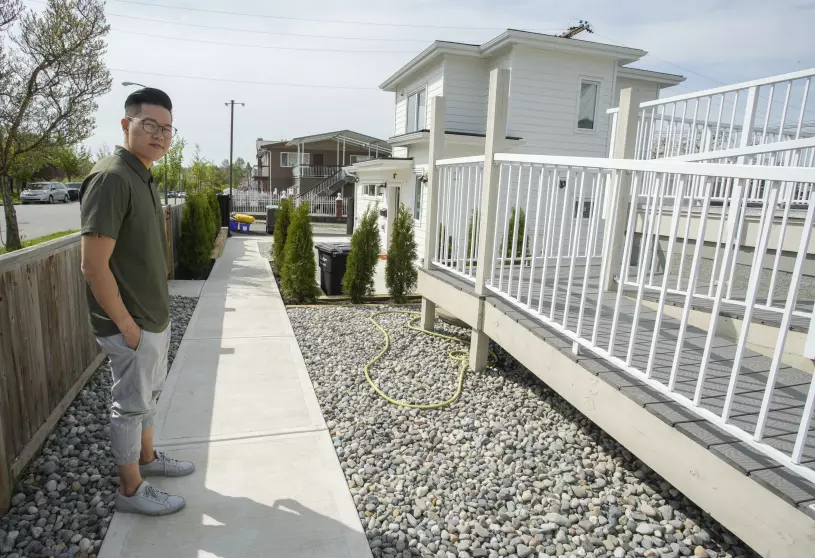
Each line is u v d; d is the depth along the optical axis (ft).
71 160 132.98
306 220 23.59
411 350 16.34
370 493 8.86
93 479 8.68
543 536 7.89
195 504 8.20
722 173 6.40
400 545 7.55
